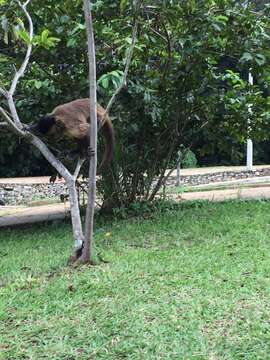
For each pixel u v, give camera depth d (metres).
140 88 6.87
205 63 7.18
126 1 6.04
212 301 4.06
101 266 5.09
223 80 8.09
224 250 5.51
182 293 4.27
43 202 11.33
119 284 4.51
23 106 7.39
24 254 6.03
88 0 4.80
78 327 3.74
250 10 6.98
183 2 6.53
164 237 6.36
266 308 3.89
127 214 7.98
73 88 7.46
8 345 3.54
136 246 6.01
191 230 6.61
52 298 4.30
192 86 7.56
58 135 5.43
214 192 10.65
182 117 8.02
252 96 8.24
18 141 8.20
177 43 7.07
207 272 4.76
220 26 6.61
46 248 6.29
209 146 8.97
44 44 5.08
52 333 3.67
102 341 3.52
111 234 6.66
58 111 5.41
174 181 14.56
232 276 4.60
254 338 3.44
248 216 7.31
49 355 3.37
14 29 5.12
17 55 7.11
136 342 3.46
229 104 7.94
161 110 7.58
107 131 5.93
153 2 6.39
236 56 7.48
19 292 4.48
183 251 5.56
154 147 8.16
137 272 4.84
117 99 6.96
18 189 13.96
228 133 8.76
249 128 8.78
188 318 3.79
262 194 9.59
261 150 21.22
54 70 7.53
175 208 8.37
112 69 7.08
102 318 3.86
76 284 4.55
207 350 3.32
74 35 6.27
